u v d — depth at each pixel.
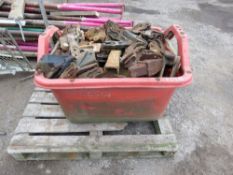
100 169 1.22
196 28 2.75
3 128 1.42
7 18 1.82
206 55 2.25
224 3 3.54
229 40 2.55
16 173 1.19
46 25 1.77
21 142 1.16
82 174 1.20
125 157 1.24
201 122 1.54
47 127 1.26
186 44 1.11
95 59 1.06
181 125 1.50
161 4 3.30
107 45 1.13
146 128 1.44
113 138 1.22
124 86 0.98
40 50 1.07
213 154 1.34
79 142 1.18
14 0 2.00
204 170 1.25
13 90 1.71
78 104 1.12
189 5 3.36
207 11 3.22
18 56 1.86
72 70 1.00
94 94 1.05
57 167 1.22
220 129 1.50
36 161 1.24
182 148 1.36
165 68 1.09
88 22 1.97
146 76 1.03
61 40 1.19
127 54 1.08
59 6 2.05
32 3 2.02
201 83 1.88
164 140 1.22
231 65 2.14
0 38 1.68
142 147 1.18
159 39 1.24
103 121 1.29
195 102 1.69
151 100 1.12
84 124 1.29
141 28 1.33
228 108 1.66
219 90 1.83
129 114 1.23
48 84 0.95
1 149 1.30
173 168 1.25
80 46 1.17
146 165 1.25
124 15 2.87
